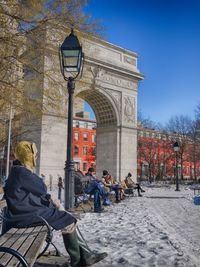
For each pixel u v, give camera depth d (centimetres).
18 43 1320
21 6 1302
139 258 579
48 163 3161
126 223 991
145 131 7219
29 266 303
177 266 532
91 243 696
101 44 3841
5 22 1287
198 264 546
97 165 4216
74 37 998
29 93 1439
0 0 1276
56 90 1474
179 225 1014
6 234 399
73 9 1416
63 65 986
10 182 420
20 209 411
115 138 4019
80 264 495
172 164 7438
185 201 1989
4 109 1470
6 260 317
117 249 642
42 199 441
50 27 1389
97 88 3669
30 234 398
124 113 4053
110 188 1811
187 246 691
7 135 2002
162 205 1695
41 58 1422
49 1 1366
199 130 5703
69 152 973
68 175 971
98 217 1123
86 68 3622
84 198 1476
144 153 7006
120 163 3959
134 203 1770
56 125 3234
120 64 4000
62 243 676
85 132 7931
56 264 493
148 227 919
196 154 6016
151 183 5750
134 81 4181
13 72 1367
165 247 664
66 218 431
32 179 418
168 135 6919
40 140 3147
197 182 5531
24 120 1675
